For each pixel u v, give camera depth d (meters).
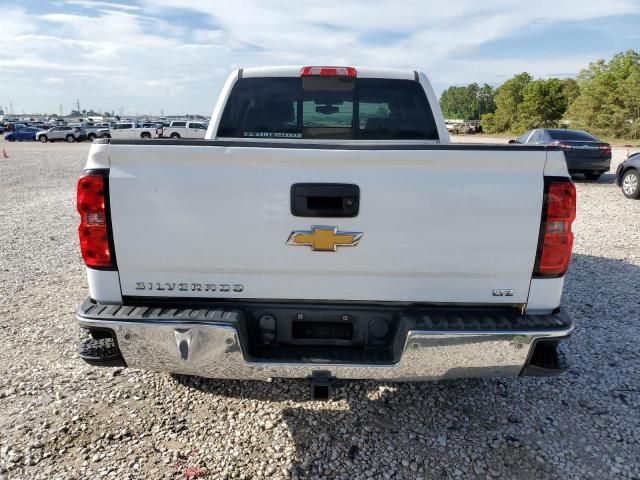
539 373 2.54
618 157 27.33
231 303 2.62
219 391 3.47
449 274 2.54
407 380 2.54
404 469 2.74
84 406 3.28
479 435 3.03
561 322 2.48
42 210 10.85
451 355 2.45
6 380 3.58
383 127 4.25
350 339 2.67
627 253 7.28
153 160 2.44
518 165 2.44
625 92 49.25
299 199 2.46
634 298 5.36
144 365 2.54
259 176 2.45
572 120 54.72
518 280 2.54
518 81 71.88
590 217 10.23
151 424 3.10
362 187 2.45
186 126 47.19
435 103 4.21
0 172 19.16
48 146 41.66
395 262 2.52
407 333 2.43
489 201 2.45
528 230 2.48
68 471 2.68
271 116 4.22
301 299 2.61
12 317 4.71
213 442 2.94
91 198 2.47
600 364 3.92
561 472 2.72
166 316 2.46
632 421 3.18
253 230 2.50
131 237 2.51
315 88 4.15
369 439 2.98
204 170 2.45
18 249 7.33
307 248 2.51
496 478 2.68
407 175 2.44
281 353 2.59
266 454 2.85
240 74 4.16
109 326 2.45
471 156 2.42
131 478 2.64
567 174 2.48
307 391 3.47
